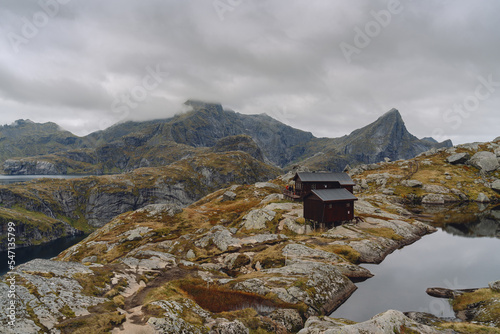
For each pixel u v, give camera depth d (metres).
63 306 20.89
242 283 34.09
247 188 139.00
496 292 31.94
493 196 123.44
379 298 36.62
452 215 97.19
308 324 24.44
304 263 41.38
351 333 19.86
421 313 30.94
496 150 162.88
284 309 28.19
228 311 27.02
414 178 145.50
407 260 52.59
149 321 20.17
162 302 23.91
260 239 57.34
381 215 80.94
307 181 83.56
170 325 20.06
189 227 81.06
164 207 97.50
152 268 37.97
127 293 27.80
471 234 73.50
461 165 157.88
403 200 123.12
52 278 24.80
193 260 51.50
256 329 23.52
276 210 78.44
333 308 33.06
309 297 31.72
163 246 63.88
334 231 62.34
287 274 37.28
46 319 18.70
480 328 22.72
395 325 21.03
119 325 20.09
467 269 48.50
